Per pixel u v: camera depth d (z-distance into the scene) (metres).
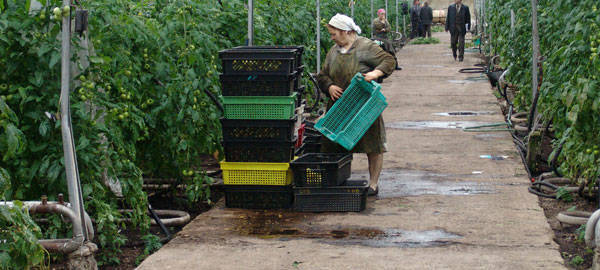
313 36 14.30
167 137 7.15
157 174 7.70
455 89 16.58
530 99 11.55
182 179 7.48
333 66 7.10
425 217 6.57
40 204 4.86
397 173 8.48
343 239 5.95
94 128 5.68
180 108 7.09
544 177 8.15
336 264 5.31
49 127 5.43
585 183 7.09
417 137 10.79
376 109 6.82
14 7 5.52
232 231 6.25
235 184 6.98
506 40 14.89
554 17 9.49
